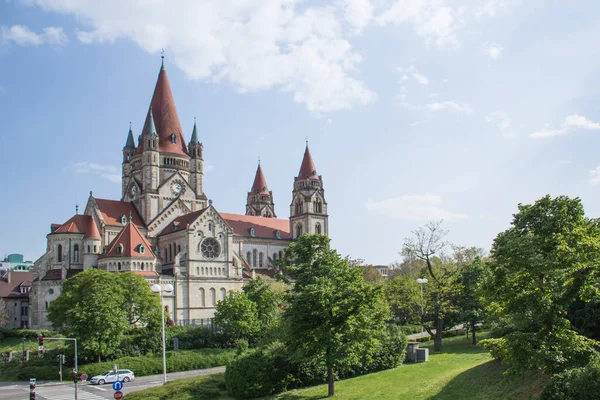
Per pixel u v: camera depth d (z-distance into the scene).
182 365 86.56
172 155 140.75
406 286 83.12
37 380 81.94
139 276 97.31
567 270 36.25
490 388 42.88
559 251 37.12
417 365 61.03
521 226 40.41
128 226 119.25
